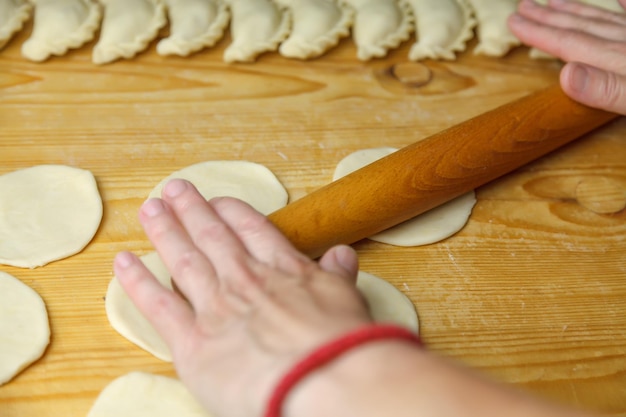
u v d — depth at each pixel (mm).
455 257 1136
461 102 1379
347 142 1283
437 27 1442
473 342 1042
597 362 1037
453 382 570
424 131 1317
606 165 1306
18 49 1368
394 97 1369
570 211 1225
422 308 1070
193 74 1365
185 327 812
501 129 1151
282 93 1350
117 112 1286
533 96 1224
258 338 709
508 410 538
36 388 942
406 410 556
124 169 1203
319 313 717
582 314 1089
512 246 1162
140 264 904
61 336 992
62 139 1236
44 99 1293
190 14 1396
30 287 1031
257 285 797
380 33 1427
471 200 1206
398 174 1069
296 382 605
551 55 1445
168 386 928
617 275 1146
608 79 1214
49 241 1078
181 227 926
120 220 1134
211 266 859
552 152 1312
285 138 1276
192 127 1275
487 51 1455
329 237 1023
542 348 1045
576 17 1437
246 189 1161
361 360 604
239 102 1326
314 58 1417
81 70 1349
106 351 982
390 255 1125
